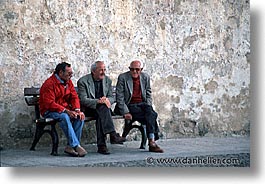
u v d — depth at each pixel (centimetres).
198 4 1155
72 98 904
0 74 960
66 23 1022
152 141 934
